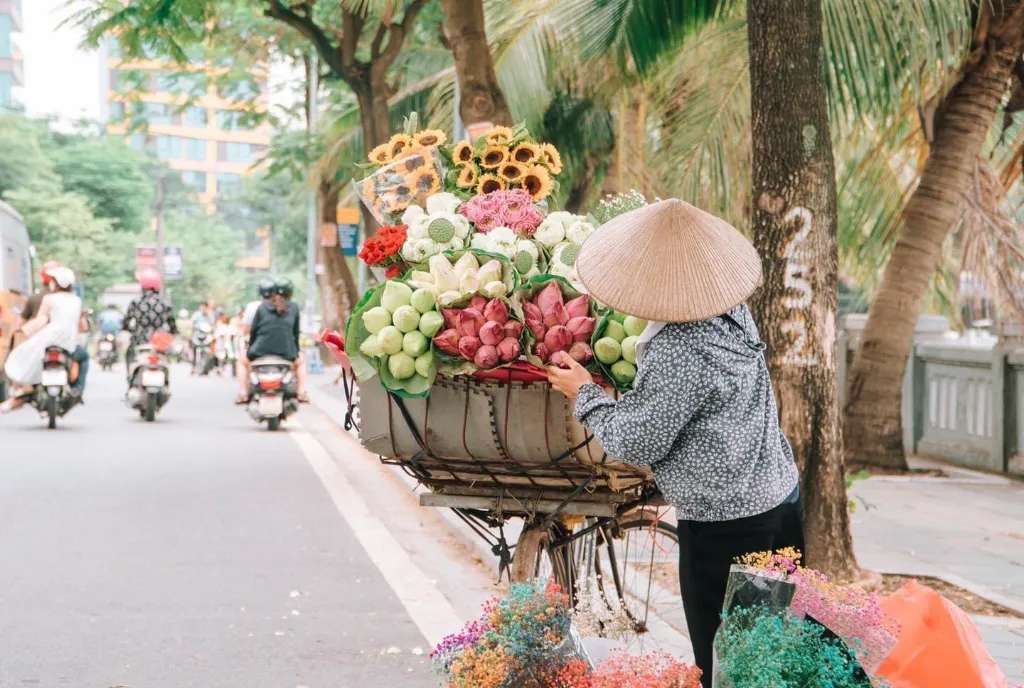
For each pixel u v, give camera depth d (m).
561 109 16.42
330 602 7.00
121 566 7.80
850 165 14.89
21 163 64.12
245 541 8.69
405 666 5.81
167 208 92.88
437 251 4.21
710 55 13.91
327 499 10.63
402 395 4.04
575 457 4.07
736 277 3.61
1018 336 13.41
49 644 6.04
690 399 3.58
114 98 23.61
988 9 12.12
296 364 16.52
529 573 4.38
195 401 22.19
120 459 13.05
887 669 3.56
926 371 14.64
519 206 4.38
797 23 7.06
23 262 25.41
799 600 3.36
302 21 18.98
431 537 9.27
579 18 13.13
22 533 8.81
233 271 91.06
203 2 14.46
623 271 3.62
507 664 3.67
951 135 12.84
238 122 25.47
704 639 3.80
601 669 3.54
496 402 4.06
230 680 5.54
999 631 6.41
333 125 25.16
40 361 16.09
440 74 19.16
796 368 7.12
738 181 14.22
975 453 13.40
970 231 13.45
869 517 10.05
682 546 3.83
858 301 20.59
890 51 11.02
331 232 31.97
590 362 4.00
